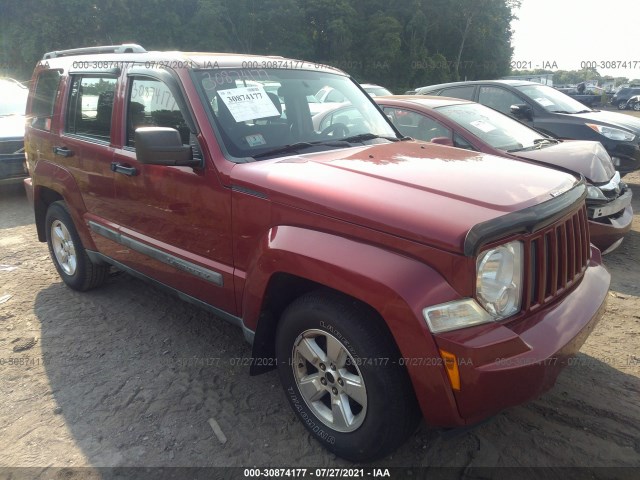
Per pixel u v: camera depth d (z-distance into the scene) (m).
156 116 3.25
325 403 2.66
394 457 2.59
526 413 2.89
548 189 2.46
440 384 2.05
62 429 2.82
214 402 3.05
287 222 2.50
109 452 2.65
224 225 2.83
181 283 3.29
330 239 2.32
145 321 4.07
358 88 4.11
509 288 2.18
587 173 4.91
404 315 2.04
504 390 2.05
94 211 3.92
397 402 2.23
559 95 8.35
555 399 3.00
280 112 3.33
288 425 2.84
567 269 2.52
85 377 3.31
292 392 2.72
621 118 7.86
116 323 4.04
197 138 2.91
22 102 9.20
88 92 3.93
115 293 4.59
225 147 2.88
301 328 2.54
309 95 3.57
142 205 3.37
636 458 2.54
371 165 2.74
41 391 3.17
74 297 4.51
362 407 2.36
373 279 2.11
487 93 8.37
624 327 3.85
